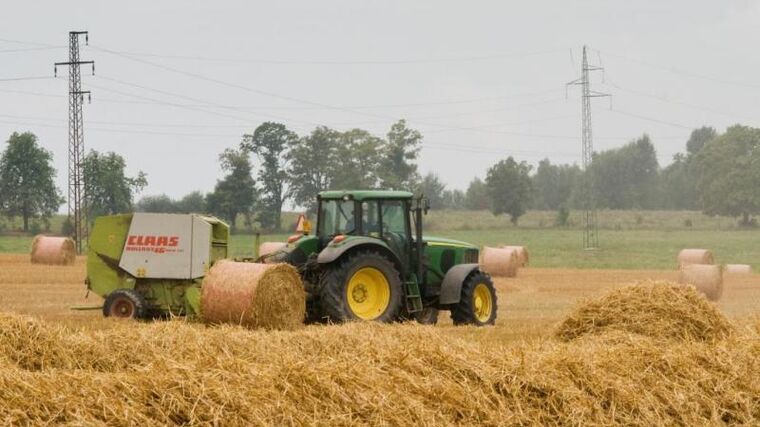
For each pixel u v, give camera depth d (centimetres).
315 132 16462
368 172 16638
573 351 1786
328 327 2144
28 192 15738
